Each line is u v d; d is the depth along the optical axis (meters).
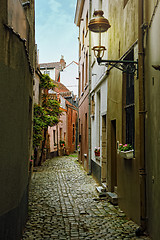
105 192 8.59
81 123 18.78
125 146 6.16
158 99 4.30
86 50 15.68
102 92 10.21
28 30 5.64
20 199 4.71
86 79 16.14
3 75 3.84
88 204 7.54
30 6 6.55
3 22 3.84
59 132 28.86
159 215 4.20
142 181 5.07
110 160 8.50
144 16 5.21
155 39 4.48
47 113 18.52
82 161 17.59
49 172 14.66
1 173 3.73
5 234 3.84
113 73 8.12
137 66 5.58
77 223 5.81
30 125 8.37
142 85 5.21
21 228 4.91
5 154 3.87
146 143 5.07
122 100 6.96
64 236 4.99
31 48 6.42
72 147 35.56
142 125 5.16
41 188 9.98
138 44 5.29
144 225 5.01
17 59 4.41
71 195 8.73
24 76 4.95
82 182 11.33
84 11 16.88
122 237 4.89
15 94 4.30
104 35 9.84
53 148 25.83
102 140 10.16
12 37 4.20
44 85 18.64
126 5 6.64
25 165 5.54
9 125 4.03
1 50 3.79
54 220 6.03
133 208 5.84
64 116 31.11
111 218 6.17
